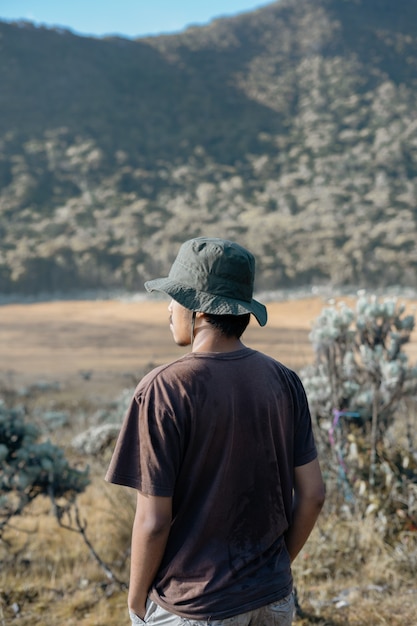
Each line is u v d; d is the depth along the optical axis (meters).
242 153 193.62
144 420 1.57
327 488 4.23
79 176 167.50
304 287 91.69
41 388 20.11
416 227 122.44
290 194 153.75
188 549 1.58
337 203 142.25
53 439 7.89
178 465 1.57
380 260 99.81
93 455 6.70
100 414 10.00
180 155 191.62
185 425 1.57
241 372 1.65
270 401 1.67
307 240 112.06
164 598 1.59
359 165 170.62
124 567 4.00
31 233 125.50
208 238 1.72
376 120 199.88
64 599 3.59
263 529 1.64
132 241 119.31
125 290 96.44
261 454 1.64
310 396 4.31
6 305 85.88
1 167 165.62
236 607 1.56
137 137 198.00
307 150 189.75
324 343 4.41
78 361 33.12
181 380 1.59
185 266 1.69
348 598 3.31
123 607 3.47
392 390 4.22
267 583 1.61
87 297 92.56
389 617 3.12
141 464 1.57
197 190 161.12
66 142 185.00
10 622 3.29
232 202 153.12
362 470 4.17
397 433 5.11
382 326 4.50
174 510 1.61
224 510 1.59
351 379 4.44
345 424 4.34
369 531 3.85
